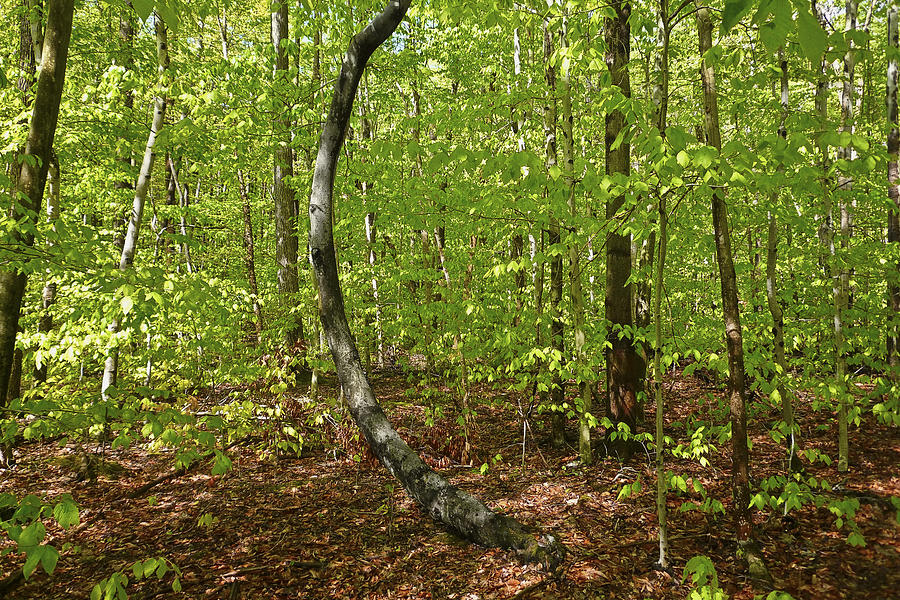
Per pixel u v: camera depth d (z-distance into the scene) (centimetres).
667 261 772
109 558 418
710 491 472
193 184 1398
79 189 749
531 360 493
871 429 535
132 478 602
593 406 795
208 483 563
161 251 866
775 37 108
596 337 509
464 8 532
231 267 1457
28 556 187
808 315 611
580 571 355
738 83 380
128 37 725
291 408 668
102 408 279
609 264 613
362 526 454
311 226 479
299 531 448
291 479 575
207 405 690
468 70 1035
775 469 503
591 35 459
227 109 641
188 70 673
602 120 655
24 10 593
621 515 442
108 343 555
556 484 528
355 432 627
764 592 296
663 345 490
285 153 1016
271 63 783
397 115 1187
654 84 516
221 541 437
